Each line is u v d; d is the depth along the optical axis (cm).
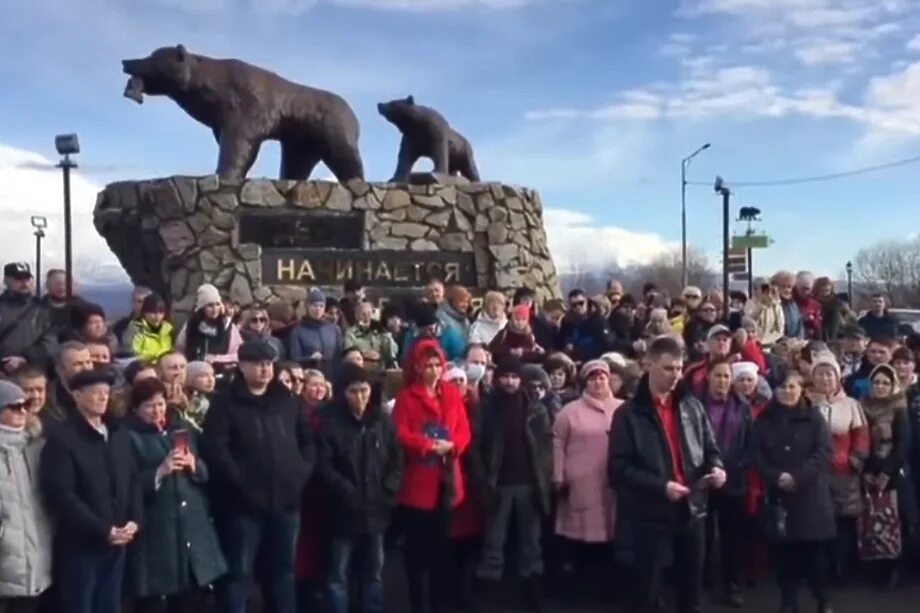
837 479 758
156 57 1238
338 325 1033
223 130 1268
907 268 6825
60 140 1666
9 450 554
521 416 721
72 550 559
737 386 751
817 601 714
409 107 1375
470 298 1161
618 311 1166
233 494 612
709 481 632
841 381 840
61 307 874
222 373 776
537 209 1409
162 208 1241
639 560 635
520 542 718
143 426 601
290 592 628
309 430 643
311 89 1328
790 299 1239
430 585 704
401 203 1302
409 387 692
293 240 1262
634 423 635
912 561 820
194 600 659
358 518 643
